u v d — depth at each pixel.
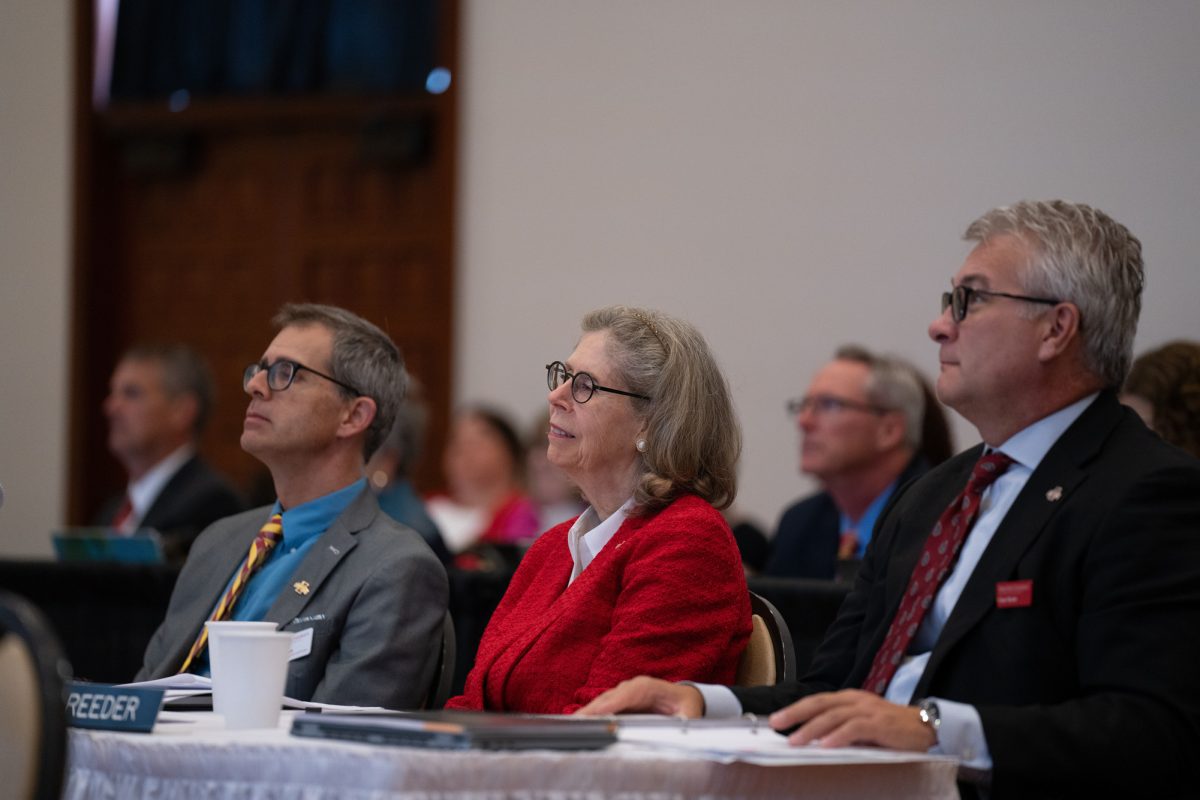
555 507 16.34
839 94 17.03
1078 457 5.21
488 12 18.78
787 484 16.97
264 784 3.91
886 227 16.72
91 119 20.45
